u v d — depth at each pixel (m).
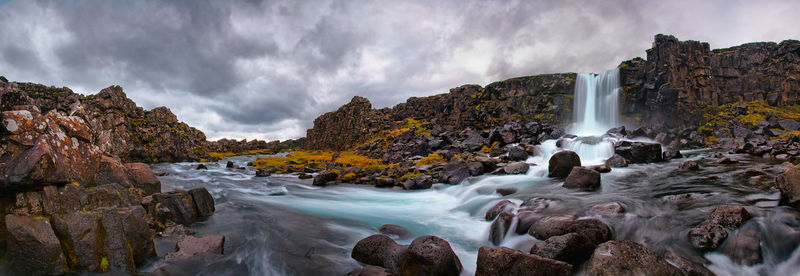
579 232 8.73
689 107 45.16
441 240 8.00
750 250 7.48
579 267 7.56
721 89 55.56
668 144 35.28
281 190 20.55
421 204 16.66
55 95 39.28
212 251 8.48
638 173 18.56
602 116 46.06
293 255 9.24
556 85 49.00
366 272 7.53
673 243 8.34
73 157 8.11
